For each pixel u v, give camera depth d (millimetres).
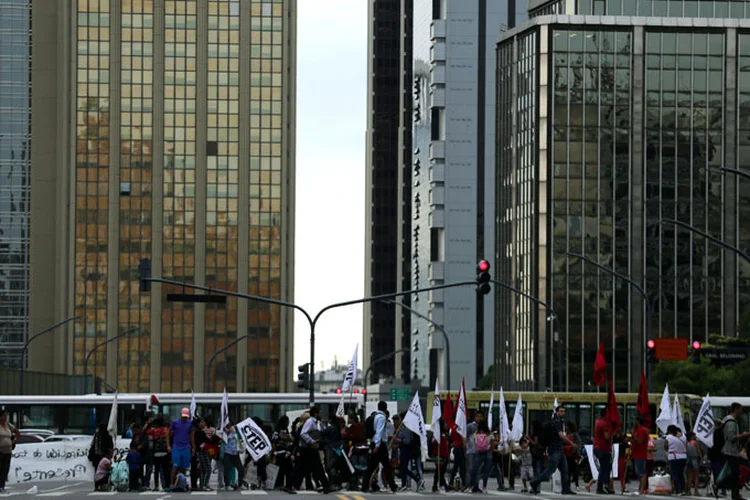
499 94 168750
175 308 197000
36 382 112312
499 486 49344
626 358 152000
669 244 153250
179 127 198875
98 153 198000
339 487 45375
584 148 154500
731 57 154250
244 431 45188
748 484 51250
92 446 46625
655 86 154750
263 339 197625
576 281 153250
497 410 67812
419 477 44562
